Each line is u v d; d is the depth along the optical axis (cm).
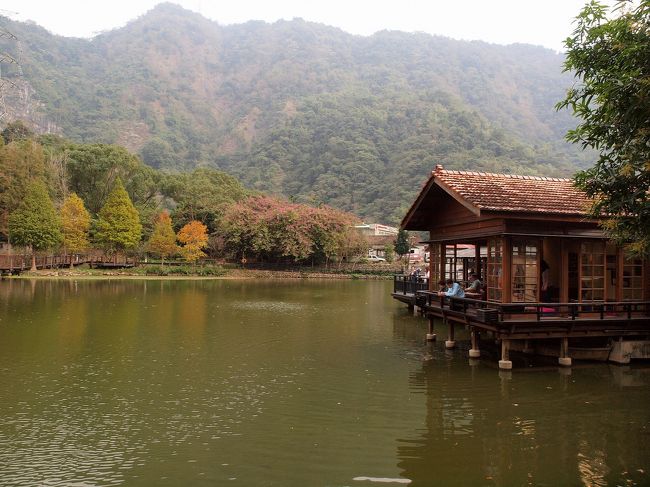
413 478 670
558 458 737
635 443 792
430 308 1562
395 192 10094
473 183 1365
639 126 728
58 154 6012
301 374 1195
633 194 728
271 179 11900
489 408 955
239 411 925
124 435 801
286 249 5572
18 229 4244
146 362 1293
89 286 3612
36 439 781
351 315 2291
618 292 1332
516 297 1244
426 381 1137
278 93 17388
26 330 1719
